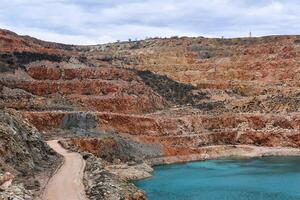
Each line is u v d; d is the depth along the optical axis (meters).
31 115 123.38
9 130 72.88
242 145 152.62
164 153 131.25
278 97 183.25
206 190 92.81
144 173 107.88
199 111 174.25
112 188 64.75
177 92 194.38
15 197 50.91
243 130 159.62
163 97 187.75
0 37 174.12
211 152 140.75
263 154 146.00
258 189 94.00
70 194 59.97
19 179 63.31
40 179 65.75
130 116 141.75
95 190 62.94
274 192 91.38
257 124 163.88
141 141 132.50
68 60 171.25
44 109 134.50
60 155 87.44
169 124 150.38
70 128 126.62
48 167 75.06
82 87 158.88
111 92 162.50
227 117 164.38
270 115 165.25
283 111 172.62
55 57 169.12
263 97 185.25
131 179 104.00
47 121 125.12
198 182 101.25
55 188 62.69
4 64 154.00
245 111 176.62
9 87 145.00
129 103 159.75
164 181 102.38
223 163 130.12
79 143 112.38
